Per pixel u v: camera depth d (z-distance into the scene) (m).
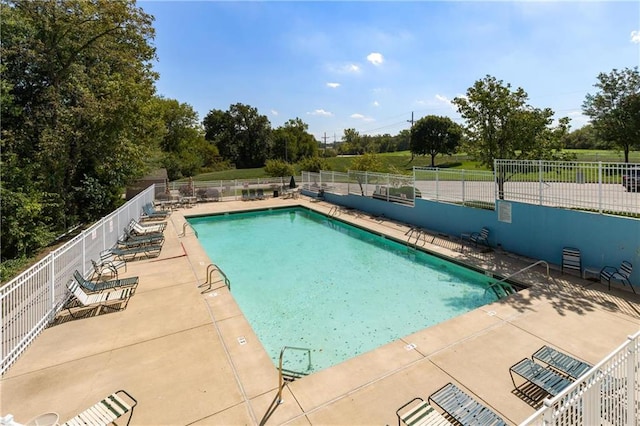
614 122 23.06
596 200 8.20
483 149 12.83
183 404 4.41
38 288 6.22
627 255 7.58
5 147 13.14
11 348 5.36
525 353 5.36
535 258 9.66
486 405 4.27
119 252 10.28
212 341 5.93
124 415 4.21
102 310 7.09
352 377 4.93
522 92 12.27
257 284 9.65
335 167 42.06
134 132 20.53
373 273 10.31
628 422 3.58
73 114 15.40
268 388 4.73
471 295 8.62
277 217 19.05
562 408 2.88
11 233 12.15
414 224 14.48
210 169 52.59
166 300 7.57
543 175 9.37
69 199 17.28
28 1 14.30
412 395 4.51
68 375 5.00
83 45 16.06
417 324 7.33
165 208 20.00
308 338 6.91
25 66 14.50
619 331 5.84
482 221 11.31
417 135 49.38
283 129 69.00
